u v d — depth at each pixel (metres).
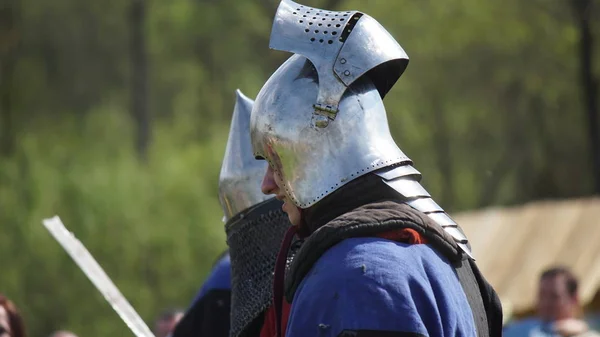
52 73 63.84
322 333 6.57
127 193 43.75
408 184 7.12
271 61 62.59
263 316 9.27
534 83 65.12
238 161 9.79
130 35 64.50
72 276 41.59
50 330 41.50
